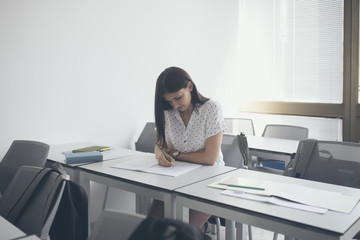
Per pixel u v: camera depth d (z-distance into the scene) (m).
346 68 3.94
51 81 2.75
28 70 2.61
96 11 3.00
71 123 2.89
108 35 3.10
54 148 2.61
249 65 4.76
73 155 2.11
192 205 1.44
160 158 1.95
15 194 1.45
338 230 1.06
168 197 1.53
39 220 1.24
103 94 3.10
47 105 2.73
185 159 2.00
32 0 2.60
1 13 2.45
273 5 4.49
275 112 4.51
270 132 3.46
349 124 3.98
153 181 1.66
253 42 4.70
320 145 1.94
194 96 1.95
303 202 1.30
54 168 1.41
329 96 4.13
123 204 3.26
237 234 1.65
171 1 3.68
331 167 1.88
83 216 1.28
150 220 0.86
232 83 4.63
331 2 4.03
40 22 2.65
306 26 4.25
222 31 4.41
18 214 1.30
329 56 4.09
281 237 2.68
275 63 4.53
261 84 4.66
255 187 1.49
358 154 1.83
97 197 3.05
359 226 1.17
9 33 2.50
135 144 3.20
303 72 4.30
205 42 4.15
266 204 1.31
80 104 2.94
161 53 3.60
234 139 2.49
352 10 3.85
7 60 2.50
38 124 2.69
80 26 2.90
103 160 2.19
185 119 2.01
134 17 3.31
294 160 1.98
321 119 4.20
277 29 4.48
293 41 4.36
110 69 3.14
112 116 3.19
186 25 3.87
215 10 4.27
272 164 3.49
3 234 1.06
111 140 3.19
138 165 1.99
